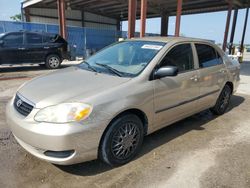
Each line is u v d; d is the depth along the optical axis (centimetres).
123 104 280
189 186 265
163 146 354
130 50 372
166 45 357
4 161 302
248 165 309
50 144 247
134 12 1010
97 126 260
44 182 266
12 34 1036
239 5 1820
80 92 274
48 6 2322
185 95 372
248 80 946
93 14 2739
